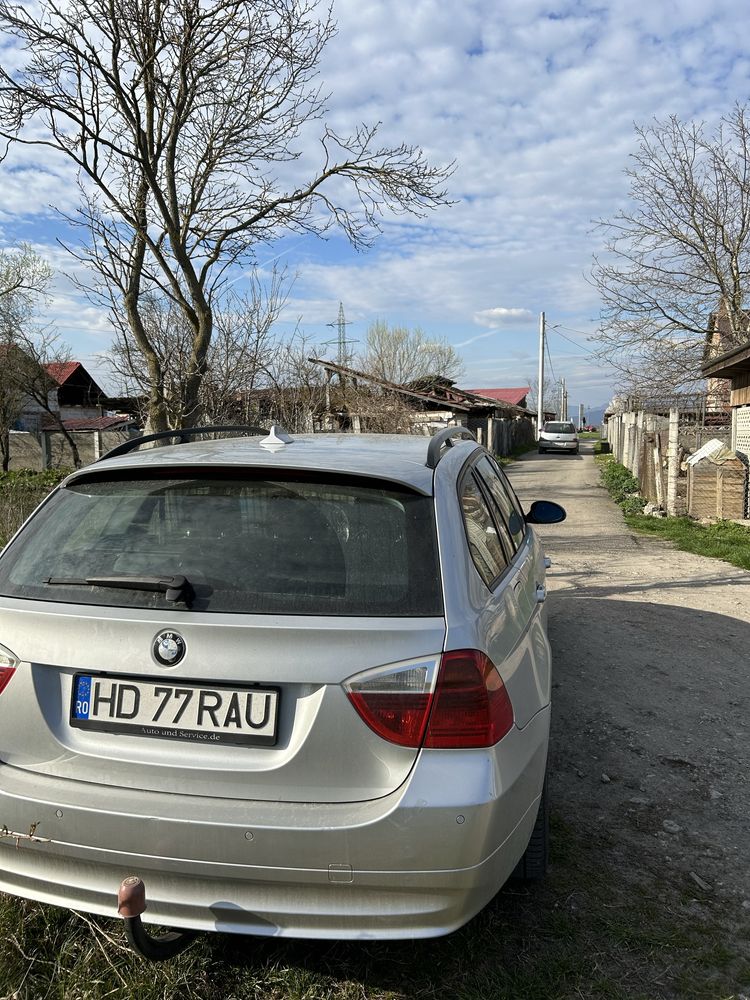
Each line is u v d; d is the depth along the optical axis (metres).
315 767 1.96
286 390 12.09
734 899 2.71
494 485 3.62
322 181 8.20
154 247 7.32
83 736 2.11
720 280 21.09
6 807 2.09
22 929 2.36
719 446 13.54
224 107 7.46
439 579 2.10
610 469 26.00
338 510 2.25
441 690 1.95
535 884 2.77
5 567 2.37
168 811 1.97
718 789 3.55
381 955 2.36
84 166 7.00
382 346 41.34
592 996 2.23
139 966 2.26
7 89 6.62
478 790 1.92
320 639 1.96
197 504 2.34
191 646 2.01
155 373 7.55
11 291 29.30
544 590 3.54
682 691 4.84
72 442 29.50
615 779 3.64
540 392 47.78
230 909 1.97
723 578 8.46
